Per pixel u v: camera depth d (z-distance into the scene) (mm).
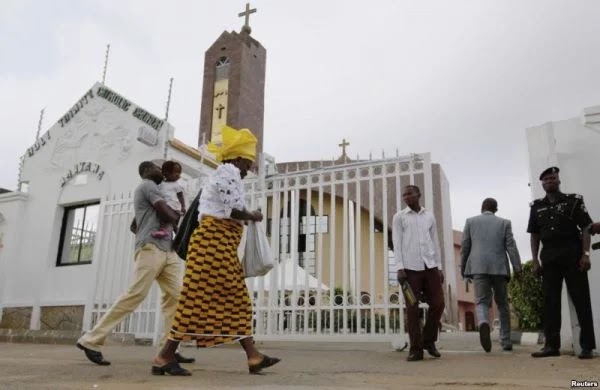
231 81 21781
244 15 23312
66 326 9930
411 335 4934
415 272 5309
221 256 3518
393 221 5527
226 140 3832
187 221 3846
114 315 4434
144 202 4773
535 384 3191
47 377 3361
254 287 8602
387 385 3113
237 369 4074
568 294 5207
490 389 2984
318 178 7891
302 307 7391
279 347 6543
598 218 5582
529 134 6152
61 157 11242
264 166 8352
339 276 13984
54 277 10578
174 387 2895
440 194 14656
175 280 4867
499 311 6289
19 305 10547
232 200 3494
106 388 2840
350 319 7934
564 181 5816
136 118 10484
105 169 10523
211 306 3496
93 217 10602
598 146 5734
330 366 4328
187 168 9703
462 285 25516
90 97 11242
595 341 5207
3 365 4090
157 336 7637
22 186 11602
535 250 5414
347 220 7402
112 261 8883
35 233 11047
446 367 4266
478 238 6398
